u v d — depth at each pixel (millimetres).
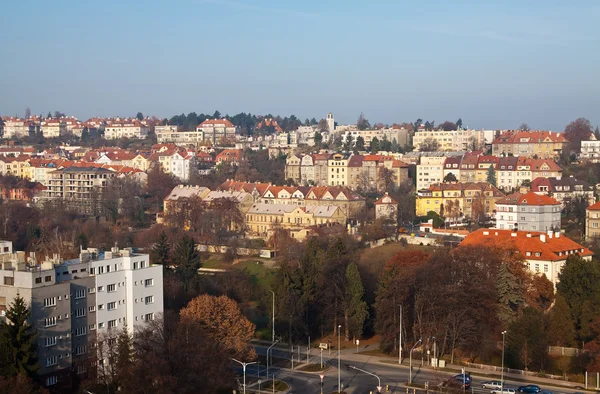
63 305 173125
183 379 160125
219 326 189625
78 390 168125
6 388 144875
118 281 186625
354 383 180750
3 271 170750
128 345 164250
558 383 178625
